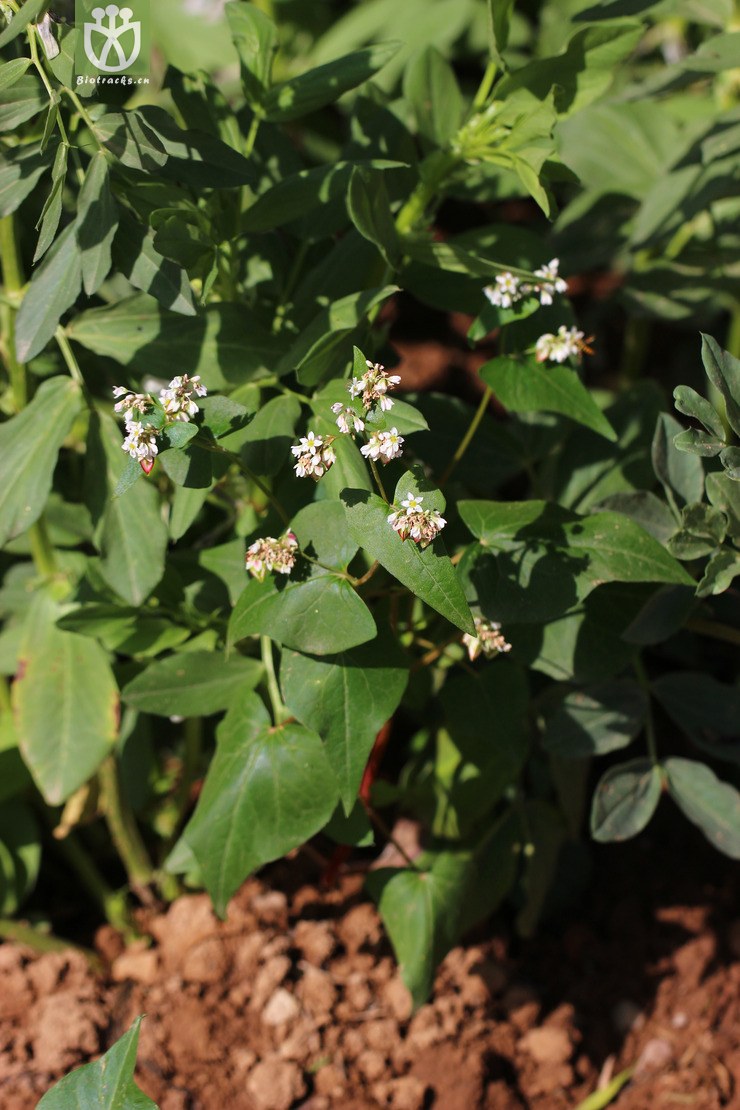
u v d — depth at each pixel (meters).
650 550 0.90
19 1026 1.00
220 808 0.91
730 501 0.90
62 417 0.92
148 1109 0.83
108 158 0.89
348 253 0.95
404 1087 0.98
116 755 1.01
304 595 0.88
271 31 0.93
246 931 1.02
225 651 0.92
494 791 0.99
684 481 0.93
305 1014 1.00
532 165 0.91
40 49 0.88
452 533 0.96
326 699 0.89
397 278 0.96
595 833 0.96
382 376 0.86
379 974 1.01
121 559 0.92
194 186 0.90
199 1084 0.99
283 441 0.90
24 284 0.95
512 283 0.91
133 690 0.92
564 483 0.99
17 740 1.00
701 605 0.96
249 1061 0.99
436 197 0.97
